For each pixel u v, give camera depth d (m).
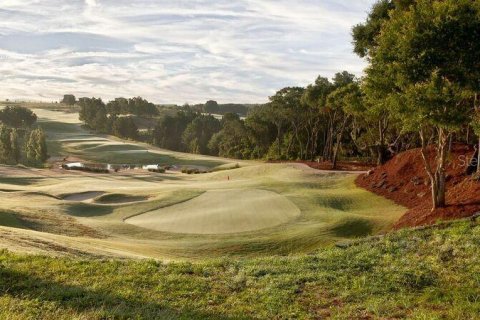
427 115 19.95
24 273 12.08
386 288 12.03
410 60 19.98
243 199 37.62
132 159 124.69
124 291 11.40
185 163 115.00
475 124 20.30
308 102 74.19
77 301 10.41
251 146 130.38
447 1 19.70
